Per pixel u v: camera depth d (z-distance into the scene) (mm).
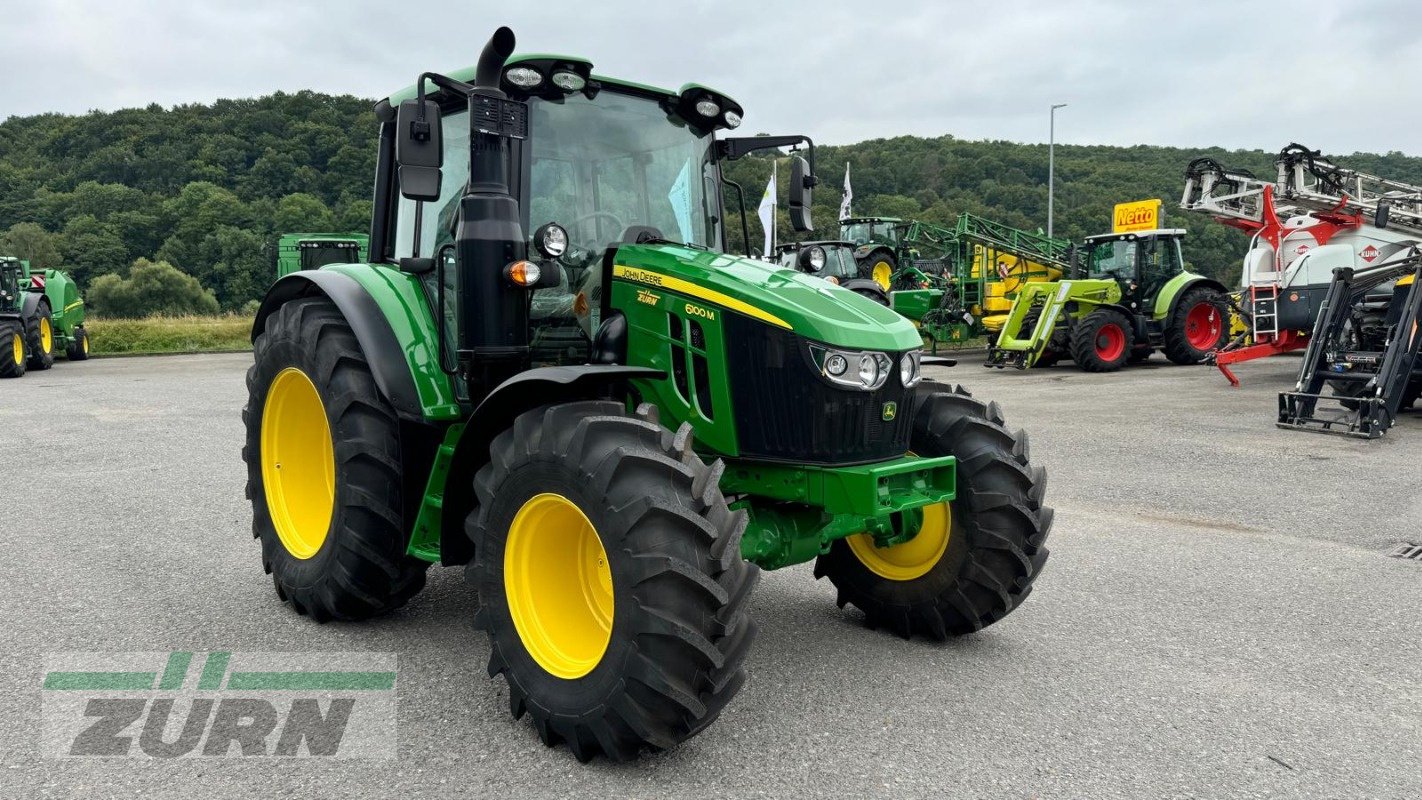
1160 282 17125
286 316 4188
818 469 3143
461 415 3637
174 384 15312
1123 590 4516
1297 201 13398
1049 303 15883
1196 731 3016
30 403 12453
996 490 3631
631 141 3865
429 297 3844
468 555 3430
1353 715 3150
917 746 2891
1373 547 5246
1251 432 9273
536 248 3326
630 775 2705
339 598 3771
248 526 5676
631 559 2629
